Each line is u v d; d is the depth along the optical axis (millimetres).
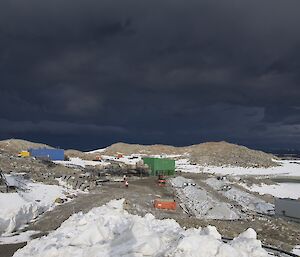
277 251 25203
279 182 81188
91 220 21078
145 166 76750
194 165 106125
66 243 18438
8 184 42938
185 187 58094
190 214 40969
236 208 45969
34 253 17875
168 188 57438
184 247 15477
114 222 20547
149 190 54719
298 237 34031
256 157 126000
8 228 29984
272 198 59188
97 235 18328
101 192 50031
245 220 39625
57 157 92438
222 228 34750
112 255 16172
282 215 42781
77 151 117688
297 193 67125
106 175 69500
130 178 68500
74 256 16812
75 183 53844
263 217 42062
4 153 80938
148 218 22234
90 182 57656
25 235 29250
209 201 46656
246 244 17250
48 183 50250
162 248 16344
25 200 36656
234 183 68312
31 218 33969
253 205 48562
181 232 18656
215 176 77375
